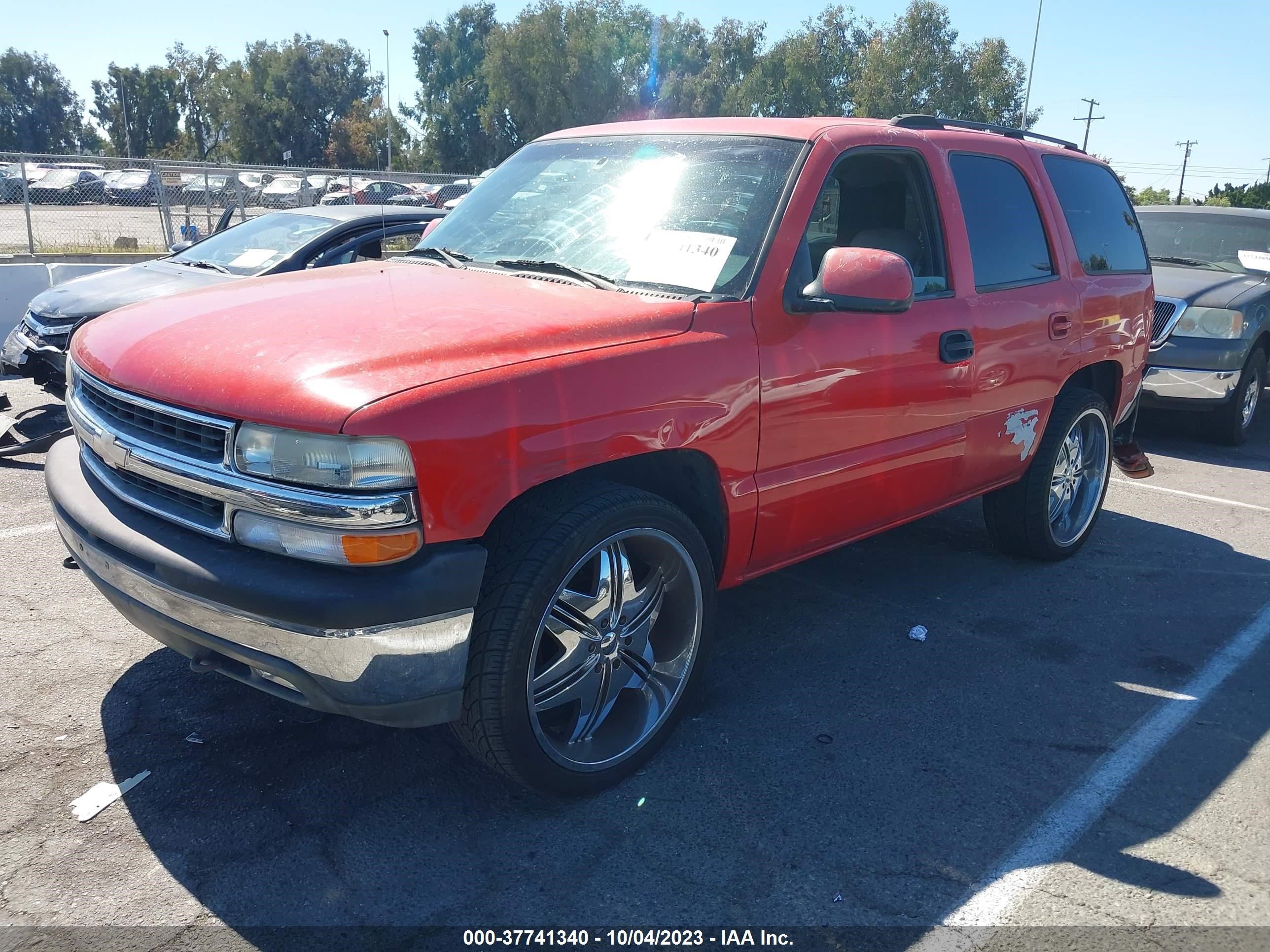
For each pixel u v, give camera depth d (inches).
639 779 115.8
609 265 127.5
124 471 106.0
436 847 102.2
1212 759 125.2
